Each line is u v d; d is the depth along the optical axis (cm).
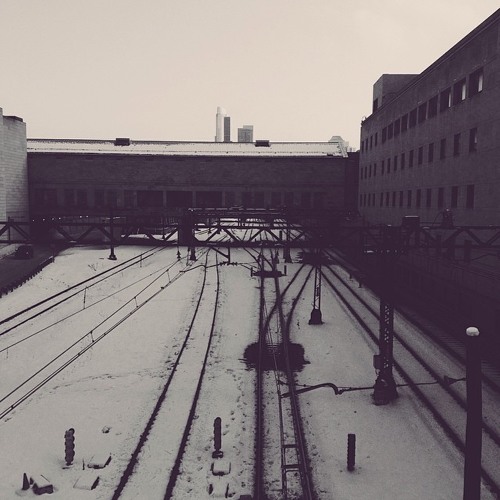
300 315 2944
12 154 5678
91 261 4719
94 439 1505
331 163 6438
